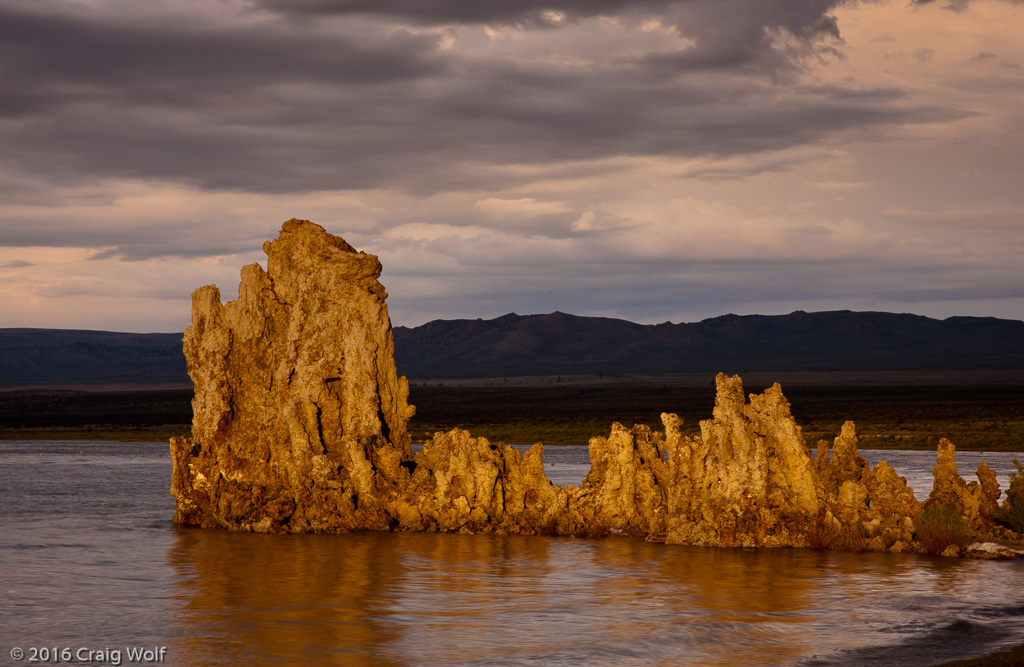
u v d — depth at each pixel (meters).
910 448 91.25
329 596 27.31
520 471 39.00
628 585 28.41
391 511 38.25
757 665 21.50
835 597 26.98
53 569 31.02
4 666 21.53
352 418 39.84
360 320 40.34
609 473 37.28
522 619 25.00
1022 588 27.94
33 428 147.62
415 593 27.58
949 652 22.31
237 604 26.53
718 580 28.98
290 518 38.38
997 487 37.81
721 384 36.00
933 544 32.88
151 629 24.28
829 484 37.00
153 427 151.88
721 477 35.09
